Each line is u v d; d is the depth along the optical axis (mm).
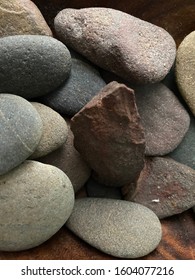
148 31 242
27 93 230
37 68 222
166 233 246
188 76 251
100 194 251
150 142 249
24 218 210
